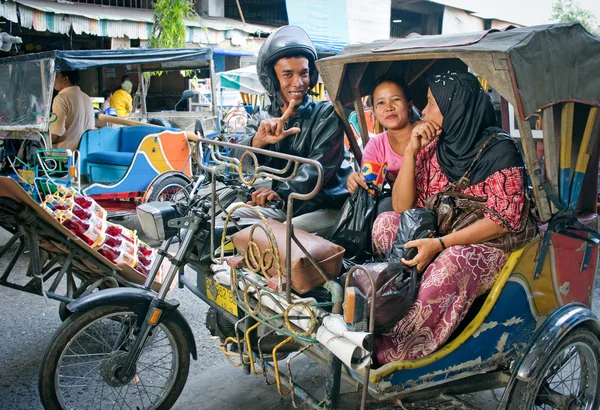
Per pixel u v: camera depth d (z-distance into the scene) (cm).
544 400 250
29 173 606
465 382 227
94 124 733
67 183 598
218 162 231
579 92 217
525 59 192
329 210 297
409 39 248
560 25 208
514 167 216
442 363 205
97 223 322
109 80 1120
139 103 976
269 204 284
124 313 247
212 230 234
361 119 301
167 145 665
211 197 233
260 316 219
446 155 235
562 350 230
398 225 243
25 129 618
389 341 203
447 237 214
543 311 237
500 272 217
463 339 209
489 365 222
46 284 462
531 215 226
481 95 226
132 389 303
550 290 238
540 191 214
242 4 1455
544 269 232
